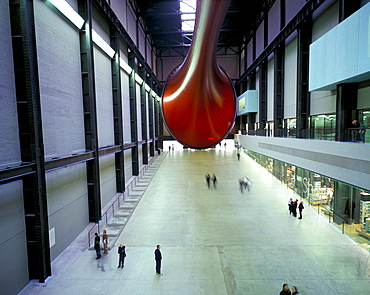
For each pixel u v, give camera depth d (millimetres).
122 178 21078
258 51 37062
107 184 18531
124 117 23922
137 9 31562
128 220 15031
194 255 10859
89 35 14156
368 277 9188
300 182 21906
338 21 15125
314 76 15797
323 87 15016
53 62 11125
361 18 10852
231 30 40844
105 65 18703
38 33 9977
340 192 14922
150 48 43906
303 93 20531
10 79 8508
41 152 9242
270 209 16781
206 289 8555
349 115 13758
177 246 11703
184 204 17875
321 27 18156
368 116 12820
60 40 11828
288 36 23531
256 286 8695
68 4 11695
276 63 26906
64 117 12141
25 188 9109
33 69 8922
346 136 13164
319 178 18516
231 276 9305
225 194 20250
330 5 16812
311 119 20109
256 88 38688
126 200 18859
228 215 15688
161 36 46094
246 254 10922
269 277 9227
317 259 10500
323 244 11836
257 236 12703
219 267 9914
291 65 24203
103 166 17672
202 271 9641
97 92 16875
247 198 19188
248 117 40594
